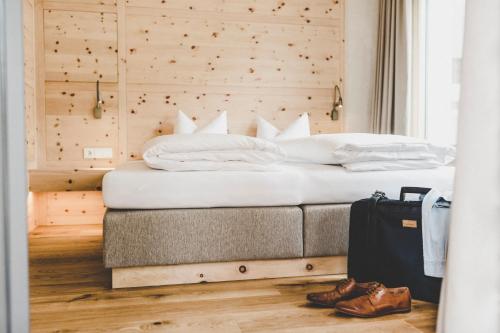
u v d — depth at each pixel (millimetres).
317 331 1782
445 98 4371
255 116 4852
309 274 2561
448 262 1145
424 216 2115
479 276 1050
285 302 2125
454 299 1095
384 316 1949
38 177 2932
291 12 4906
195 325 1838
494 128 1029
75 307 2055
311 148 2928
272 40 4871
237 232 2418
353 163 2686
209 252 2387
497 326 1030
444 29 4375
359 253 2314
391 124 4742
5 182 1056
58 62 4465
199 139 2488
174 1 4652
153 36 4621
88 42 4508
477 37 1051
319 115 5008
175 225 2350
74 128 4512
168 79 4660
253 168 2480
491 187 1034
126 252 2297
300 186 2537
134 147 4625
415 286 2150
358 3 5059
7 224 1062
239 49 4801
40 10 4418
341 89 5043
